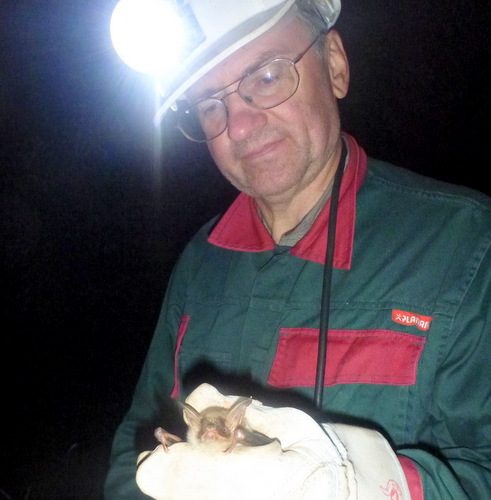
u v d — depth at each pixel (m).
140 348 2.01
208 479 0.44
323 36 0.62
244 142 0.59
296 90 0.58
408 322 0.56
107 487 0.67
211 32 0.60
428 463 0.50
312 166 0.61
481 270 0.54
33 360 1.95
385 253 0.60
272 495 0.43
